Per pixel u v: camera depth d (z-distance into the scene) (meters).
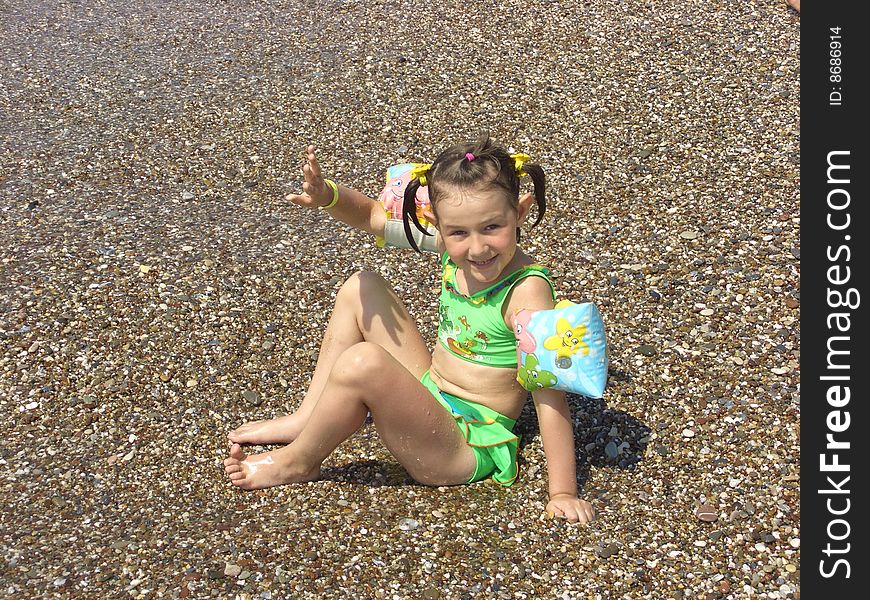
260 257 2.74
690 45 3.50
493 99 3.32
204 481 2.13
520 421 2.25
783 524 2.01
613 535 1.98
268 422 2.24
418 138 3.17
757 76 3.32
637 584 1.90
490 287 2.05
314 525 2.00
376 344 2.06
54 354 2.44
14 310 2.54
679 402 2.27
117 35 3.84
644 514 2.03
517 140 3.13
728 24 3.61
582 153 3.07
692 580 1.91
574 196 2.92
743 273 2.61
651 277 2.62
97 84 3.49
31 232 2.81
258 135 3.22
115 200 2.95
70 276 2.65
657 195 2.90
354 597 1.86
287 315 2.57
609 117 3.20
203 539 1.98
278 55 3.63
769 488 2.08
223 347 2.47
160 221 2.87
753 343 2.41
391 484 2.11
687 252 2.69
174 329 2.51
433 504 2.05
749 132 3.09
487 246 1.96
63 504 2.08
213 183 3.03
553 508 2.02
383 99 3.35
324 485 2.10
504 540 1.97
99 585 1.89
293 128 3.25
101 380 2.38
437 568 1.91
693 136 3.10
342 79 3.46
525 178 2.99
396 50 3.61
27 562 1.94
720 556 1.95
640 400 2.28
